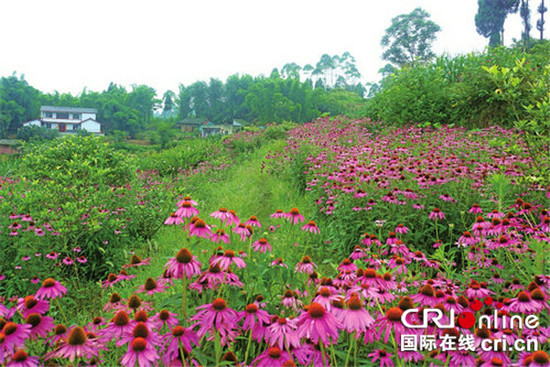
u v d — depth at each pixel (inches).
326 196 239.9
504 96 208.2
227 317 75.5
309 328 67.1
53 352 71.1
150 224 229.8
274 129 674.2
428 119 448.8
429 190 189.3
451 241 167.2
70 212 181.2
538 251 117.2
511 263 125.7
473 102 433.1
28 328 72.1
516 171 198.1
